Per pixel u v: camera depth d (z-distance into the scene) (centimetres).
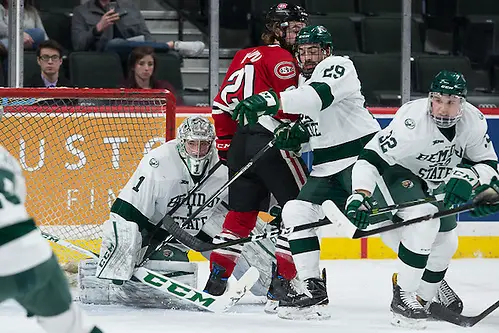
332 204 1121
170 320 1199
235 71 1320
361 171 1145
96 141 1611
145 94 1411
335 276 1625
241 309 1302
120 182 1619
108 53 1884
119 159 1614
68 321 660
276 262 1302
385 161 1157
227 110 1331
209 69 1788
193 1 2042
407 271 1162
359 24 2103
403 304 1173
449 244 1202
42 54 1758
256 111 1124
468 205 1123
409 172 1180
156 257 1334
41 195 1612
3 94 1377
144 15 2038
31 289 633
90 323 676
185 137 1255
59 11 1942
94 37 1906
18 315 1207
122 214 1260
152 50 1831
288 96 1141
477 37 2125
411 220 1128
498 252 1858
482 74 2098
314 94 1154
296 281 1289
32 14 1831
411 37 2012
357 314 1276
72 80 1852
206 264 1755
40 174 1608
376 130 1226
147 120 1611
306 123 1234
